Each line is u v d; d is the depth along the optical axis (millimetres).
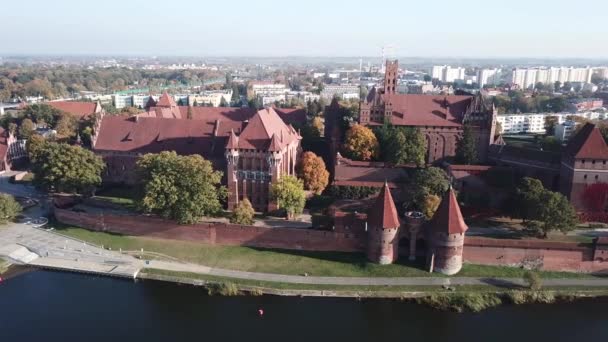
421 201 116125
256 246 113250
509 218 122562
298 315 91062
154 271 105188
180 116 195000
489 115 149625
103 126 156125
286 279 101062
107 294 98625
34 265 108375
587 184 120125
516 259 102562
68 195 144875
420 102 157875
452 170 131500
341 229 108312
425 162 153875
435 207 112812
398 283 98625
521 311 91625
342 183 134500
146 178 118562
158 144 149125
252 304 94688
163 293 98812
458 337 84875
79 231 123375
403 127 152250
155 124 153375
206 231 114938
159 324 88812
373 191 131875
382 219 102375
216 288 98500
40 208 139875
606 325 88062
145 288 100625
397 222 103625
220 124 148375
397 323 88750
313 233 109750
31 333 85625
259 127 130250
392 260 104875
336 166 139000
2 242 117938
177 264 108250
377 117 156625
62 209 129750
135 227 119875
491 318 89875
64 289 100312
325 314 91375
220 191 123562
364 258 106375
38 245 116750
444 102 157375
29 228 126062
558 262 101625
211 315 91438
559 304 93250
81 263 108875
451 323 88625
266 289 98312
